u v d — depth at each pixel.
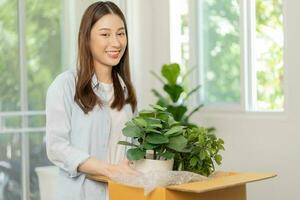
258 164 3.94
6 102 3.99
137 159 1.64
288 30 3.68
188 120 4.34
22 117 4.06
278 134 3.78
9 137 4.01
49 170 4.15
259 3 4.06
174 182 1.57
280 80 3.90
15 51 4.03
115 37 1.90
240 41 4.12
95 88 1.96
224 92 4.36
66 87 1.91
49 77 4.18
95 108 1.93
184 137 1.70
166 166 1.68
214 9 4.46
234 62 4.25
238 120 4.11
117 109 2.00
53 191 4.16
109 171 1.75
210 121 4.38
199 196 1.58
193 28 4.59
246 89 4.11
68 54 4.25
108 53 1.90
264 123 3.88
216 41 4.45
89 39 1.92
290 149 3.69
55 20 4.20
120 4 4.59
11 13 4.00
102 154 1.93
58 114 1.88
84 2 4.29
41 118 4.14
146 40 4.75
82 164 1.81
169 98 4.48
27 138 4.08
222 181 1.58
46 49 4.16
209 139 1.74
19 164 4.05
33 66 4.11
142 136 1.67
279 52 3.90
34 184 4.10
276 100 3.94
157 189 1.52
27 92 4.08
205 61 4.57
